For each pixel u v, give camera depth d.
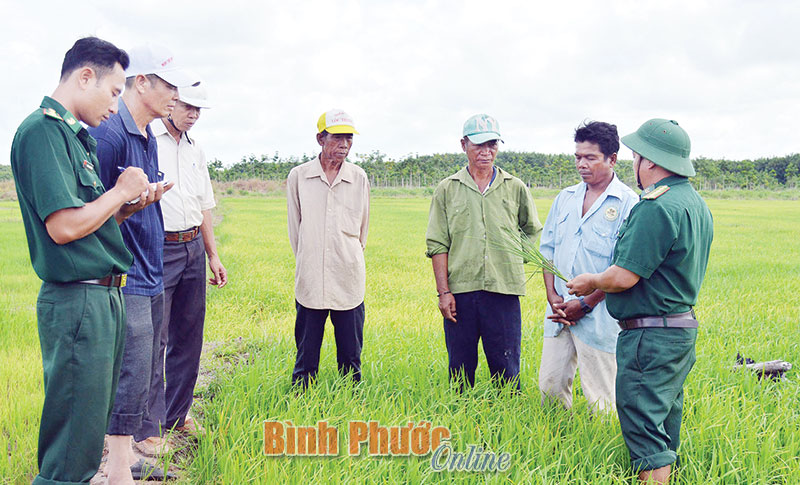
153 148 3.85
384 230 26.70
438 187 5.05
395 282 11.76
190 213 4.36
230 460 3.57
